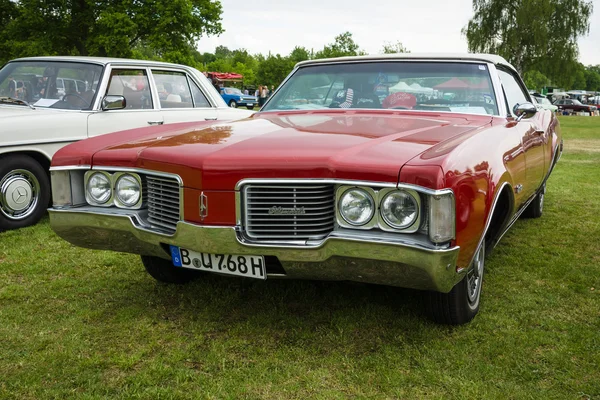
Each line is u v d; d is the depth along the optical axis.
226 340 2.79
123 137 3.23
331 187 2.46
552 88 68.62
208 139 2.86
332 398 2.25
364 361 2.54
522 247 4.55
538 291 3.50
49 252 4.38
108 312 3.17
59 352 2.65
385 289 3.44
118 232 2.86
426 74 3.79
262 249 2.48
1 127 4.88
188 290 3.51
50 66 5.97
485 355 2.61
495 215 3.15
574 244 4.66
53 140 5.25
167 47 27.16
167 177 2.70
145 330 2.91
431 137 2.73
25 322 3.03
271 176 2.46
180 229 2.61
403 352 2.64
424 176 2.25
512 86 4.27
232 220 2.53
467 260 2.49
